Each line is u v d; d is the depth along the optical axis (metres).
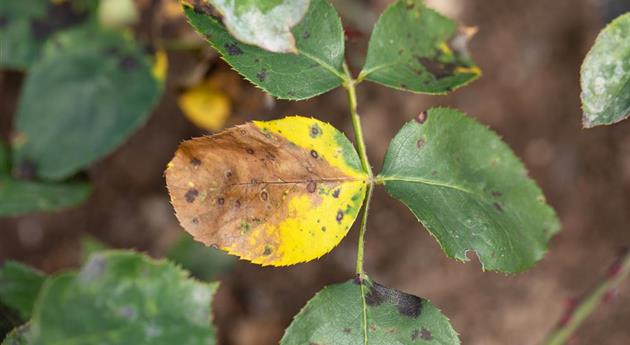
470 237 0.29
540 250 0.29
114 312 0.24
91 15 0.36
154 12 0.36
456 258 0.28
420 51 0.30
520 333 0.54
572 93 0.56
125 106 0.35
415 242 0.56
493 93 0.56
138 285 0.24
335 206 0.28
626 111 0.27
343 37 0.29
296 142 0.28
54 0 0.36
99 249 0.38
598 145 0.55
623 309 0.52
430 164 0.29
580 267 0.54
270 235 0.27
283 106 0.52
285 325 0.56
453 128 0.29
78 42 0.36
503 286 0.54
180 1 0.28
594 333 0.51
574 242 0.54
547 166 0.55
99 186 0.56
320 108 0.56
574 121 0.56
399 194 0.29
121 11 0.36
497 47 0.57
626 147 0.55
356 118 0.29
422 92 0.29
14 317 0.31
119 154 0.56
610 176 0.55
